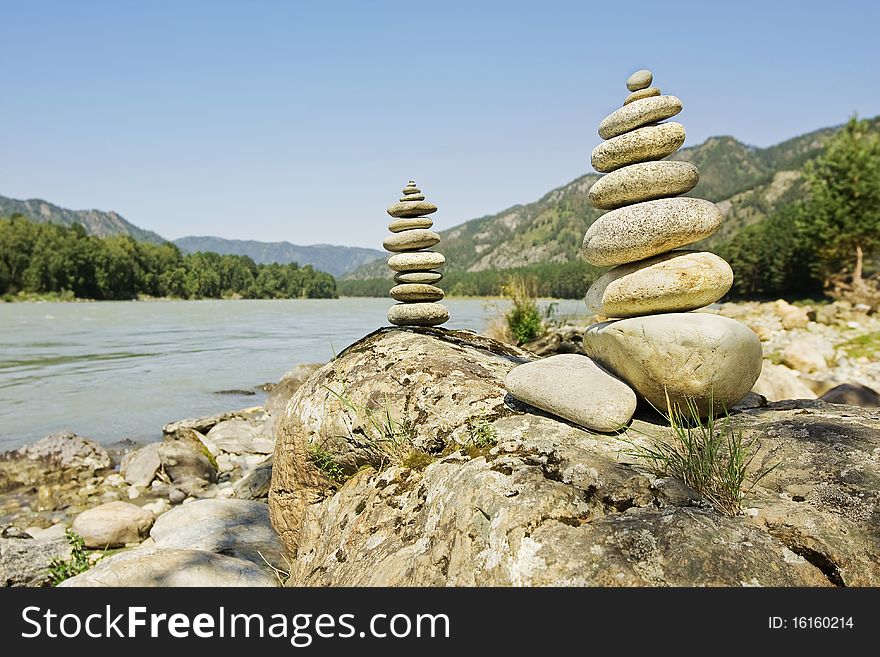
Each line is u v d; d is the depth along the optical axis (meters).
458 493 2.90
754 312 22.48
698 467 2.88
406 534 3.04
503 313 11.76
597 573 2.27
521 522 2.54
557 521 2.55
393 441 3.89
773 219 49.25
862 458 3.01
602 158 3.76
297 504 4.39
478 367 4.53
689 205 3.50
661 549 2.33
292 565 4.04
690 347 3.34
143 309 63.03
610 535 2.43
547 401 3.55
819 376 11.64
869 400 6.86
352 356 4.82
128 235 105.31
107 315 49.09
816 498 2.71
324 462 4.18
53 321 39.66
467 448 3.44
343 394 4.29
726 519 2.55
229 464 9.17
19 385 14.73
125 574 3.60
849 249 28.28
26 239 89.25
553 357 4.06
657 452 3.15
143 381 15.49
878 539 2.40
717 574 2.24
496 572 2.41
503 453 3.19
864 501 2.62
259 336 28.48
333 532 3.59
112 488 7.88
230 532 4.96
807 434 3.36
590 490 2.77
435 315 5.35
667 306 3.62
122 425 11.16
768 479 2.97
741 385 3.48
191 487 7.87
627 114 3.67
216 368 17.78
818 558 2.34
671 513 2.55
